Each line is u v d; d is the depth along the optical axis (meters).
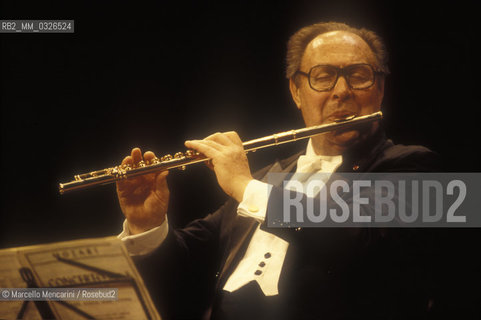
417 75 6.88
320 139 4.93
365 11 7.07
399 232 4.23
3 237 7.63
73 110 7.75
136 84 7.73
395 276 4.18
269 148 7.17
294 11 7.42
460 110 6.75
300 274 4.32
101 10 7.73
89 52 7.74
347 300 4.17
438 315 4.17
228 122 7.57
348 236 4.12
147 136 7.68
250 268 4.56
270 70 7.50
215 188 7.29
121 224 7.61
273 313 4.31
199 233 5.19
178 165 4.72
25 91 7.73
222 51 7.62
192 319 5.01
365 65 4.79
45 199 7.70
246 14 7.57
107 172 4.72
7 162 7.71
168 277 4.86
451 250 4.29
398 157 4.56
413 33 6.91
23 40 7.71
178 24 7.70
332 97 4.77
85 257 3.43
